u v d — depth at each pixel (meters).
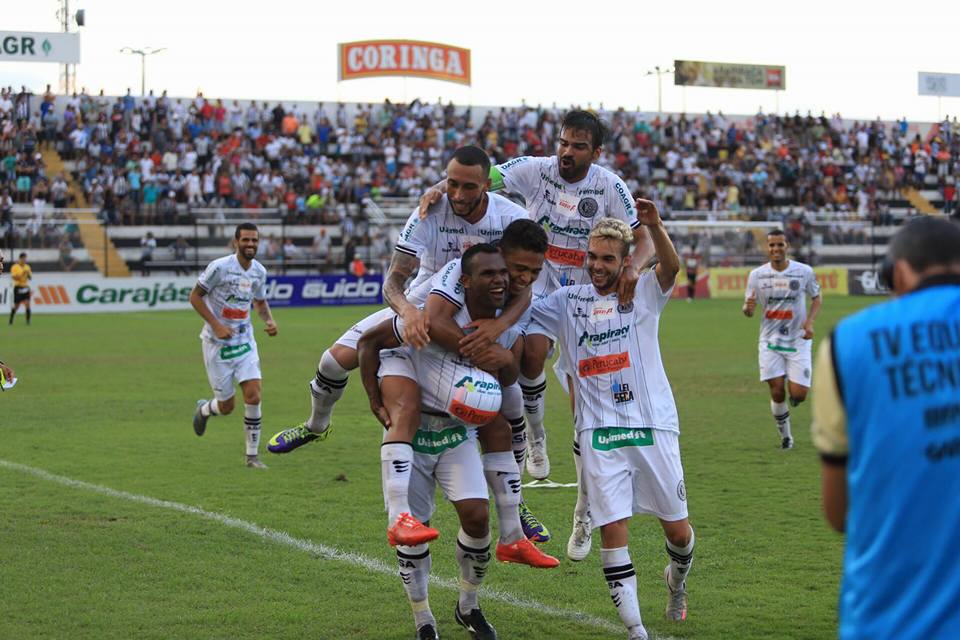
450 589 7.33
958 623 3.06
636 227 7.75
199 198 44.72
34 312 39.03
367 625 6.50
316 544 8.36
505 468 6.32
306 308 41.41
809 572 7.64
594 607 6.92
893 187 56.56
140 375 20.81
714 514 9.45
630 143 54.31
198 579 7.38
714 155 56.56
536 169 7.90
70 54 52.03
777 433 14.24
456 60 59.34
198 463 11.98
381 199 47.03
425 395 6.09
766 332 13.14
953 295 3.29
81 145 45.69
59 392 18.30
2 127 45.59
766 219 50.22
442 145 51.59
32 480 10.78
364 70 57.56
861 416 3.23
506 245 6.01
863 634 3.19
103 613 6.60
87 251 42.06
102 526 8.84
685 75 65.62
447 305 6.01
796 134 58.81
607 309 6.33
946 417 3.17
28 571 7.49
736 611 6.77
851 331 3.30
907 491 3.14
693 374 20.84
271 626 6.43
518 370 6.43
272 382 19.77
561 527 9.07
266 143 48.84
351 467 11.81
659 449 6.26
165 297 41.12
